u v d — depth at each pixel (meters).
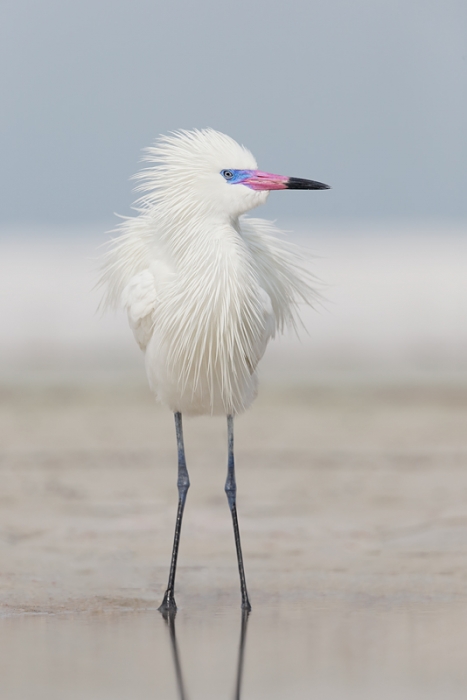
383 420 26.62
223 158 11.19
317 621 9.71
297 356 44.12
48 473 19.19
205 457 21.20
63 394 32.06
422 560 12.29
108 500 16.52
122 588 11.21
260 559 12.61
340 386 33.62
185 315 11.17
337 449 22.09
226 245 11.16
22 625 9.64
